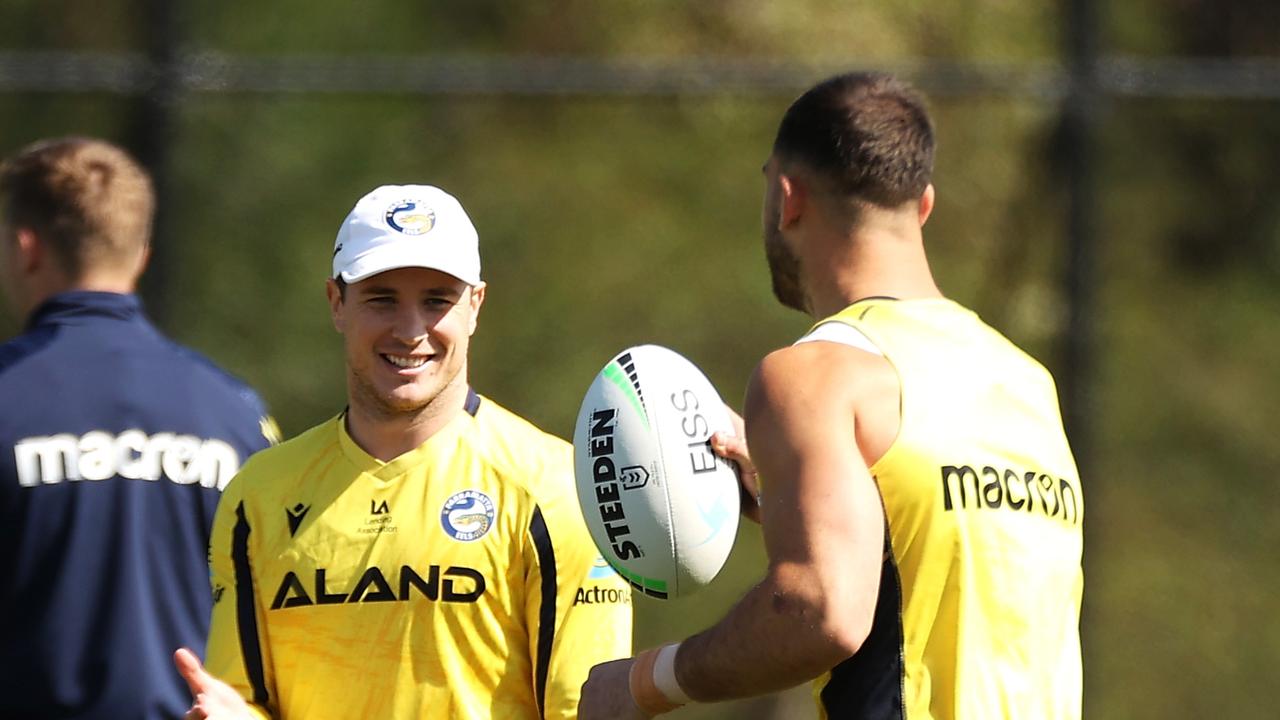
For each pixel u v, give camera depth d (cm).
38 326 1350
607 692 1018
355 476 1174
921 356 980
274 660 1167
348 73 2661
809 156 1029
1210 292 3512
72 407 1305
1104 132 3331
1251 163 3572
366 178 3541
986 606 952
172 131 2600
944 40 3750
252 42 3812
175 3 2608
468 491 1165
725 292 3569
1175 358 3422
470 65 2627
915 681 941
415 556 1151
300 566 1159
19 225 1366
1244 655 3184
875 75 1070
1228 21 4022
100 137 3456
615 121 3606
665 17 3878
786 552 920
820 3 3797
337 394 3434
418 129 3569
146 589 1298
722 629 948
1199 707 3164
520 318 3534
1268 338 3497
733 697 962
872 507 931
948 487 952
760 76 2659
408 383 1161
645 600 3416
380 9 3888
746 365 3553
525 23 3912
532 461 1179
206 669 1178
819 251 1033
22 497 1282
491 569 1151
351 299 1170
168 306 2578
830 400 945
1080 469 2642
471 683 1147
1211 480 3297
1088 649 2641
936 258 3475
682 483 1037
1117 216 3478
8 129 3441
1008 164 3462
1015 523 968
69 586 1280
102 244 1365
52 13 3875
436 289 1166
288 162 3441
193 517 1326
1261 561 3241
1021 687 952
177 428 1330
